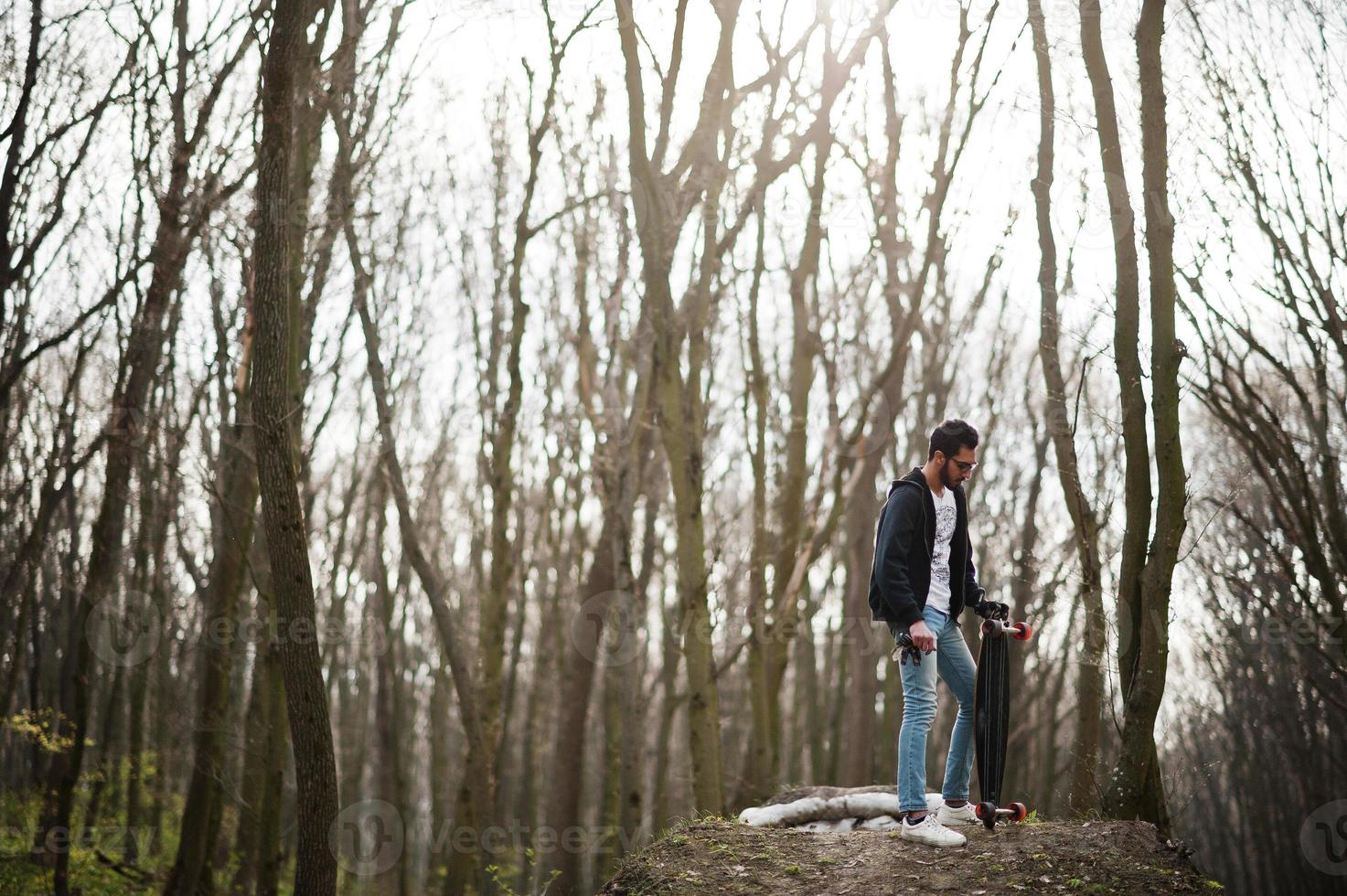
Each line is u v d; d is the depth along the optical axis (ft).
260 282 22.43
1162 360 20.03
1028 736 53.42
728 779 39.99
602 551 41.50
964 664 17.26
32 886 38.22
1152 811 19.40
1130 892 15.21
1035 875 15.71
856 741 40.75
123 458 35.91
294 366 35.58
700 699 30.12
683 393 31.27
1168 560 19.69
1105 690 26.23
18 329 35.29
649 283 30.89
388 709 57.62
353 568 58.70
